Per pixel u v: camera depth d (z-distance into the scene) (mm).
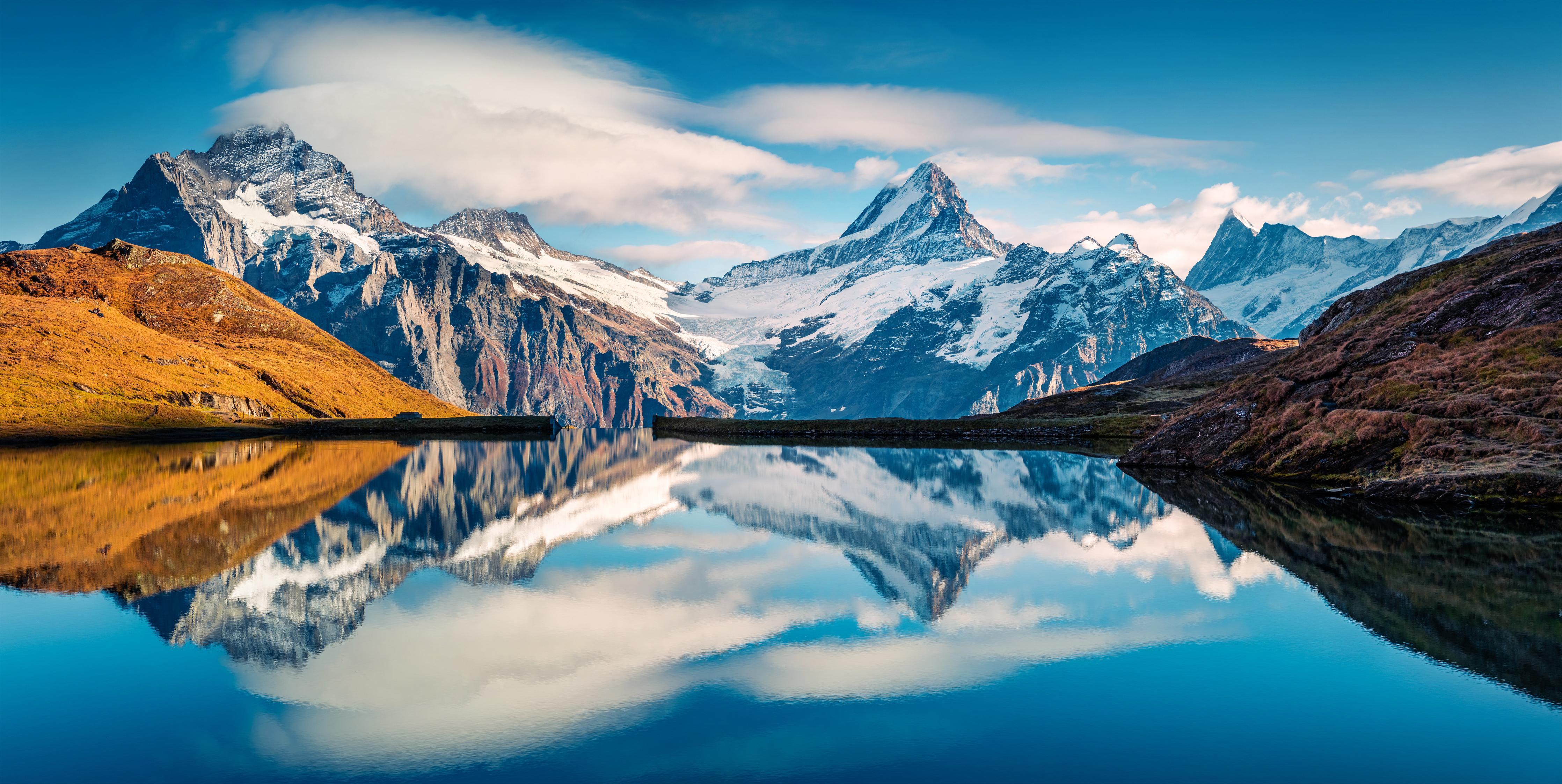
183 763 17828
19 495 64250
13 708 20719
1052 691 21672
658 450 131500
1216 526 47188
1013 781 16938
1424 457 57688
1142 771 17328
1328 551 39000
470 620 28391
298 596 31641
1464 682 21828
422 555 39812
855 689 21922
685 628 27500
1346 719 19719
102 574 35125
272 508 56969
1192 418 87938
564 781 17062
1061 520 50375
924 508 57219
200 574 35188
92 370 186000
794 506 58531
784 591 32469
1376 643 25094
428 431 197500
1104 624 27500
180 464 96188
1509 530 43688
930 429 166500
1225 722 19625
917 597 31484
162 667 23656
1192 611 28844
